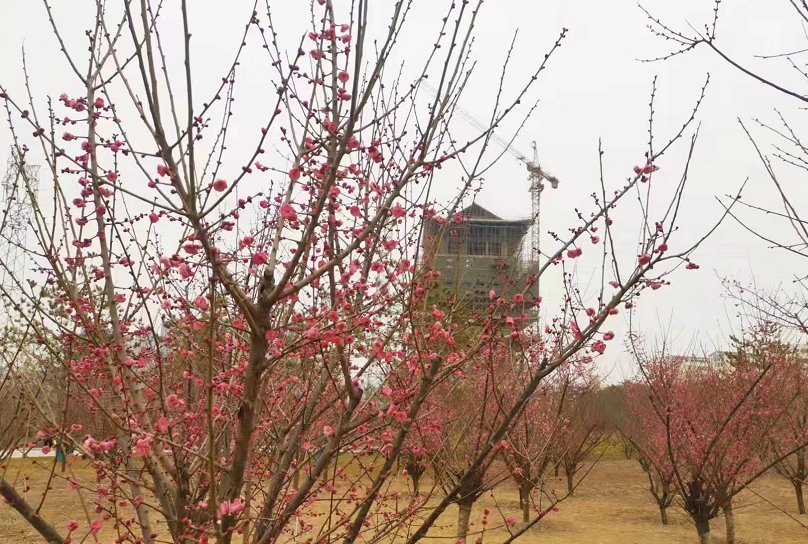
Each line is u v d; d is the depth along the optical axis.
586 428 14.48
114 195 3.37
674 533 11.68
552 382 8.86
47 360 3.95
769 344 10.70
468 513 8.59
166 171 2.48
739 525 12.45
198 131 3.11
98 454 3.10
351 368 3.90
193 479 3.87
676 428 9.16
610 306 2.96
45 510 10.85
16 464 12.30
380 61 2.58
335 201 3.10
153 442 3.05
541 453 4.90
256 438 3.78
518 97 3.39
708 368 12.40
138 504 3.05
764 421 9.60
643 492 16.81
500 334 3.33
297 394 4.22
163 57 2.49
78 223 3.38
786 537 11.28
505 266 3.69
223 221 3.12
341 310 3.14
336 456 3.00
